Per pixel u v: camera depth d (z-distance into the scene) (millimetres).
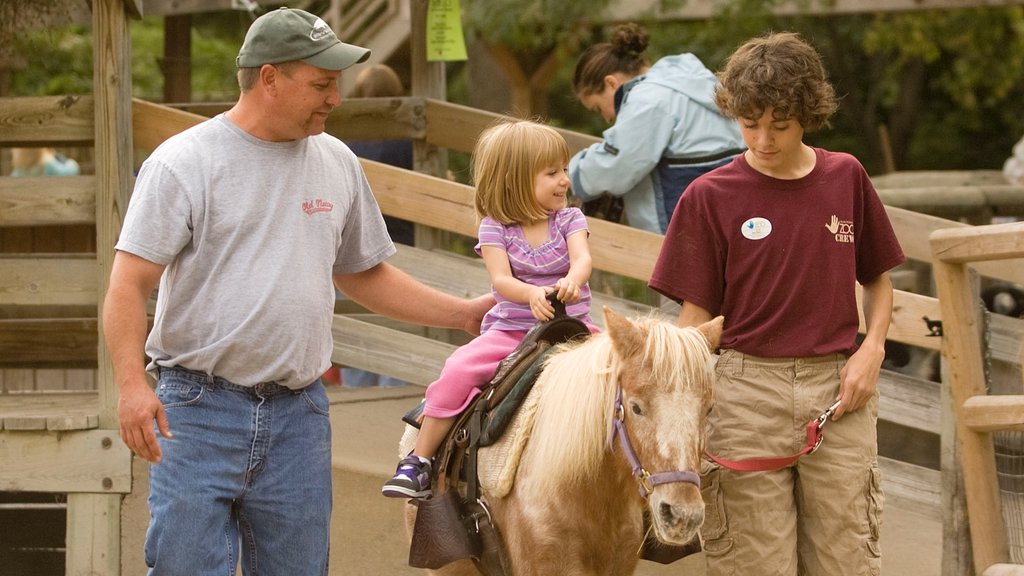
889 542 7895
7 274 8172
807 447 5633
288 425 5676
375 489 7977
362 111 11156
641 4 15727
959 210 11789
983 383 6562
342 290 6371
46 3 9516
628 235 7930
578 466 5383
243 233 5496
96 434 7930
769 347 5688
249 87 5527
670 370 4930
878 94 27062
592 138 10820
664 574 7699
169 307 5535
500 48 18125
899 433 9617
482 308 6500
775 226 5641
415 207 8391
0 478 8000
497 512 5805
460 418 6047
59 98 8039
